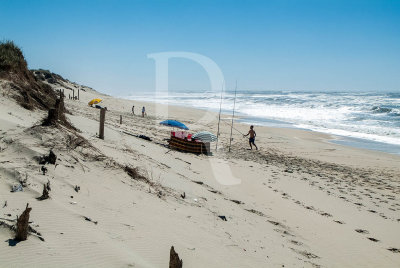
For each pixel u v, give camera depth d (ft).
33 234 13.97
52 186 19.16
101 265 13.28
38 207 16.35
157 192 26.53
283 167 57.62
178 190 29.86
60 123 31.07
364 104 222.28
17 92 38.50
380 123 144.25
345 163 69.31
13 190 17.25
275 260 20.54
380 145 94.43
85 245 14.44
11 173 18.70
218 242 20.49
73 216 16.79
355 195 43.04
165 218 21.48
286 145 88.69
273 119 160.45
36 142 23.59
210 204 29.12
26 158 21.06
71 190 20.01
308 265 21.31
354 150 85.66
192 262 16.44
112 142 38.81
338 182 50.01
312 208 35.35
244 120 153.48
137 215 20.21
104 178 24.07
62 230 15.12
